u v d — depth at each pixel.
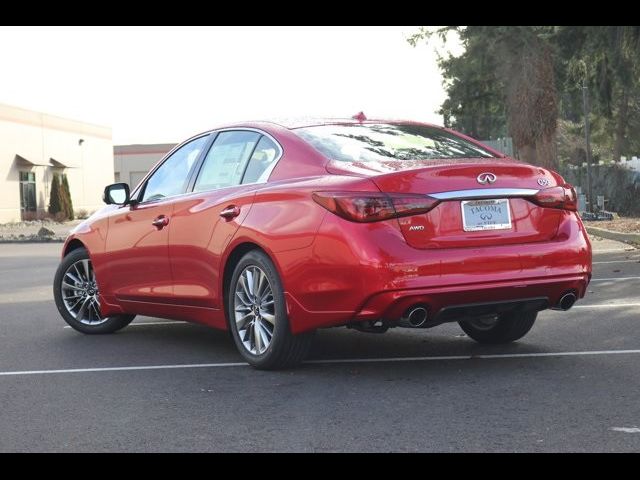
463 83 31.31
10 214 45.53
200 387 5.52
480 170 5.50
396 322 5.35
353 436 4.32
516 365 5.86
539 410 4.68
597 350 6.27
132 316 7.93
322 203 5.43
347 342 6.97
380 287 5.19
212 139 6.78
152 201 7.10
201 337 7.58
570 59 26.44
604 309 8.27
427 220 5.33
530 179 5.68
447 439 4.22
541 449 4.02
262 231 5.76
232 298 6.11
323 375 5.73
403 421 4.55
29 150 48.09
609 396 4.92
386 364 6.04
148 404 5.11
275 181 5.91
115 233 7.39
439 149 6.11
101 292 7.64
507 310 5.66
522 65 25.72
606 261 13.40
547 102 25.89
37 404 5.19
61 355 6.85
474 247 5.42
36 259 19.59
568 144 54.62
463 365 5.92
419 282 5.23
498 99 31.89
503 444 4.11
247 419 4.70
